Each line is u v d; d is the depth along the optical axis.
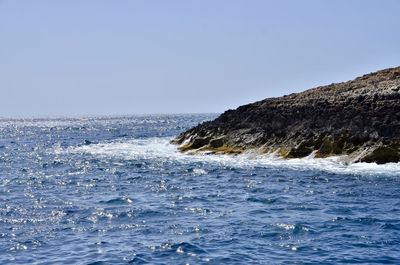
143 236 22.02
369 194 31.00
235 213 26.45
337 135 43.16
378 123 41.66
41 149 73.44
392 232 21.97
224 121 56.59
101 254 19.45
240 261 18.30
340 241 20.67
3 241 21.44
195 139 56.06
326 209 27.02
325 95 52.97
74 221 25.16
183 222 24.53
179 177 40.72
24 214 26.97
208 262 18.27
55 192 34.72
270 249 19.70
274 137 47.97
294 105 50.22
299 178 37.38
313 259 18.39
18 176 43.81
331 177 37.09
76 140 92.56
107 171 45.91
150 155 56.84
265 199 30.31
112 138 93.31
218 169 43.53
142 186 36.81
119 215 26.38
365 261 18.08
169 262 18.38
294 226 23.12
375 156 40.00
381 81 55.56
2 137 110.00
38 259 18.92
